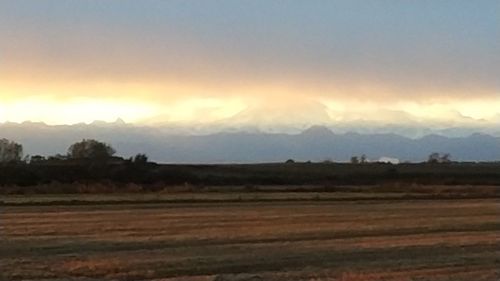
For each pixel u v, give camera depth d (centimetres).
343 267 2744
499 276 2486
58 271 2603
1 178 8744
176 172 10131
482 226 4641
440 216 5441
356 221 4956
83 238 3734
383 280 2375
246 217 5191
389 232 4216
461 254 3170
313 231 4216
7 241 3572
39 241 3584
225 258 2978
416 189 9212
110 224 4541
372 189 9212
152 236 3872
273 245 3494
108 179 9356
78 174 9369
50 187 8150
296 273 2564
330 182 10925
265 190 8906
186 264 2792
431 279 2395
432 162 13762
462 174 12006
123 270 2633
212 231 4172
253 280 2388
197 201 6844
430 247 3428
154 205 6275
